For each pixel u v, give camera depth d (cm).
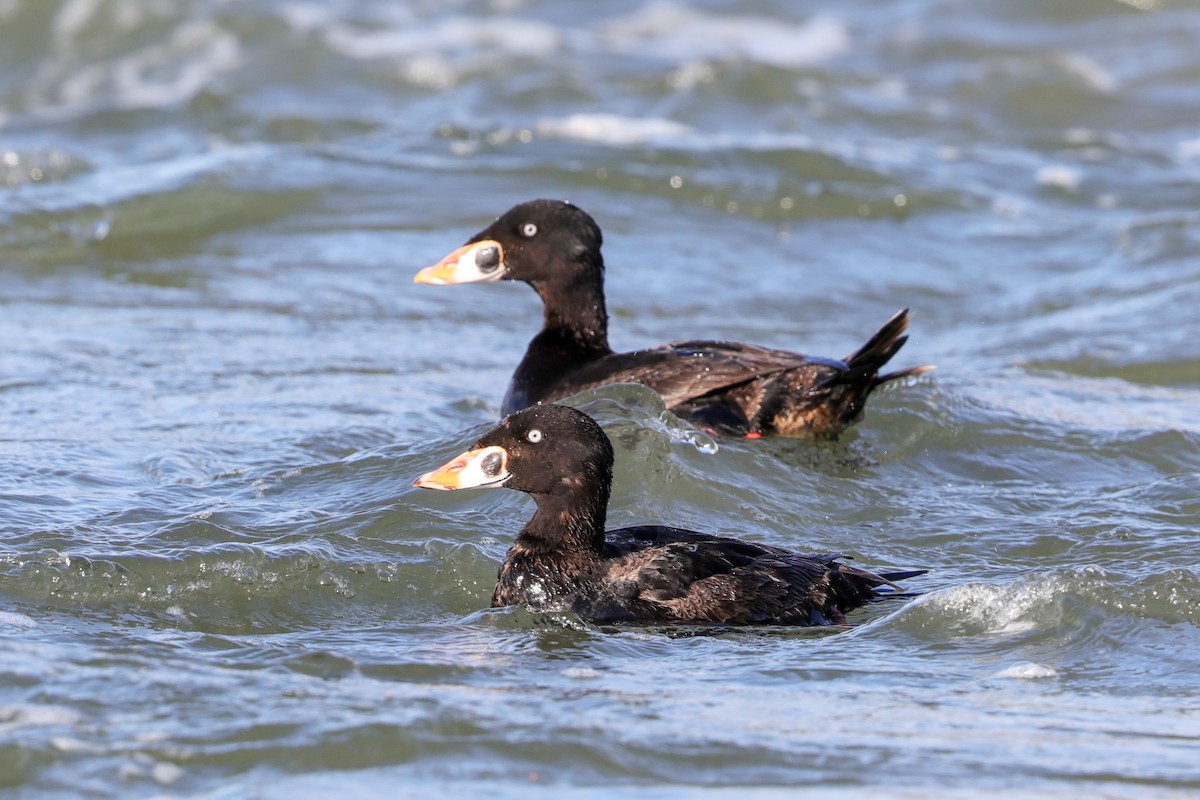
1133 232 2227
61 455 1265
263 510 1143
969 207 2389
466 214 2238
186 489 1192
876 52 3372
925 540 1142
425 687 840
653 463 1219
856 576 1023
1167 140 2908
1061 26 3459
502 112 2852
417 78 3148
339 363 1642
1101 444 1362
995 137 2850
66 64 3312
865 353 1311
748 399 1345
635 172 2391
